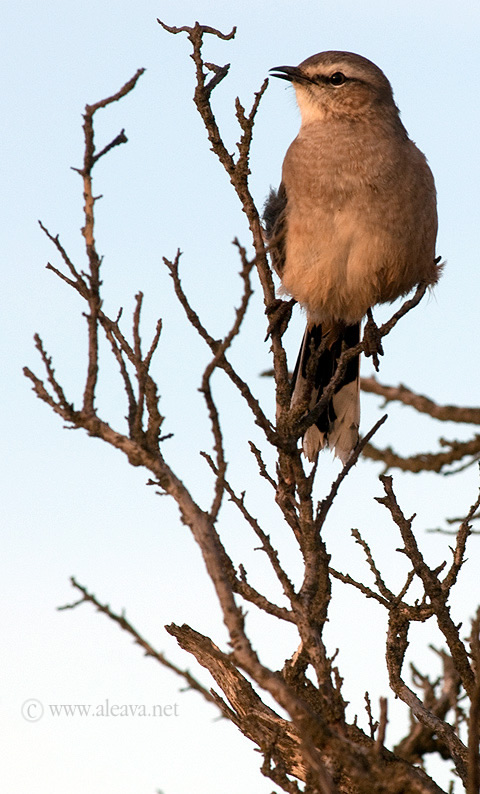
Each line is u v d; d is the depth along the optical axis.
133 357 6.61
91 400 5.83
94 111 5.86
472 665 7.45
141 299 5.92
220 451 5.51
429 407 6.57
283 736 7.25
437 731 7.48
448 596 7.61
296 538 6.96
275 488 7.24
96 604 5.07
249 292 5.22
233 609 5.35
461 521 7.59
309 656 6.15
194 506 5.61
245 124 8.45
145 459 5.70
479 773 5.52
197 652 7.94
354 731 7.22
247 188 8.54
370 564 7.94
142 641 5.04
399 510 7.82
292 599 6.31
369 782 5.38
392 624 7.81
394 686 7.82
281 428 7.13
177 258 6.85
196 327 7.03
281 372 7.78
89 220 5.88
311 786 5.85
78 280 6.42
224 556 6.48
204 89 8.61
